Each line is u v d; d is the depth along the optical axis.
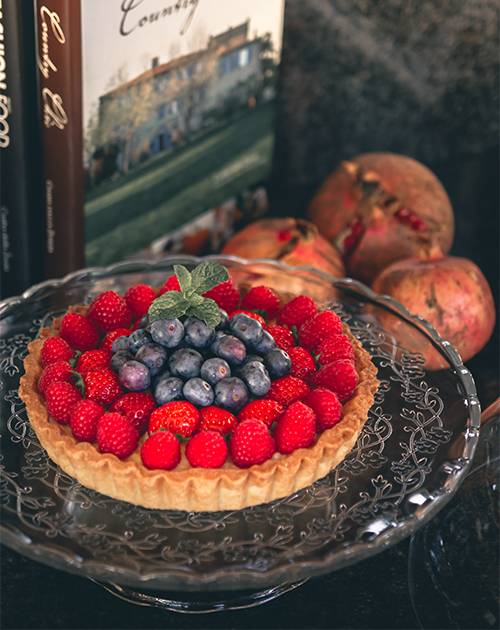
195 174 0.84
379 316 0.73
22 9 0.70
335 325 0.67
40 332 0.69
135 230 0.82
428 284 0.78
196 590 0.56
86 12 0.70
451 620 0.60
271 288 0.74
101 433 0.60
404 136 1.03
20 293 0.79
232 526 0.59
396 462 0.62
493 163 1.08
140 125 0.77
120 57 0.74
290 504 0.60
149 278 0.76
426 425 0.64
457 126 1.05
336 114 0.98
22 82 0.72
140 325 0.65
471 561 0.61
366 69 0.95
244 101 0.86
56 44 0.70
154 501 0.60
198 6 0.77
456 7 0.94
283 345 0.66
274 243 0.83
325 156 1.02
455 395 0.66
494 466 0.63
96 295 0.74
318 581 0.64
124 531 0.58
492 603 0.60
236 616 0.62
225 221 0.91
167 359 0.63
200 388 0.61
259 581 0.56
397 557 0.65
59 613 0.61
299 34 0.91
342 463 0.62
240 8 0.81
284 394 0.63
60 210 0.76
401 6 0.92
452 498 0.64
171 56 0.77
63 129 0.73
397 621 0.61
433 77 0.99
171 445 0.59
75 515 0.59
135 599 0.62
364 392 0.65
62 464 0.62
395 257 0.85
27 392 0.64
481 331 0.79
